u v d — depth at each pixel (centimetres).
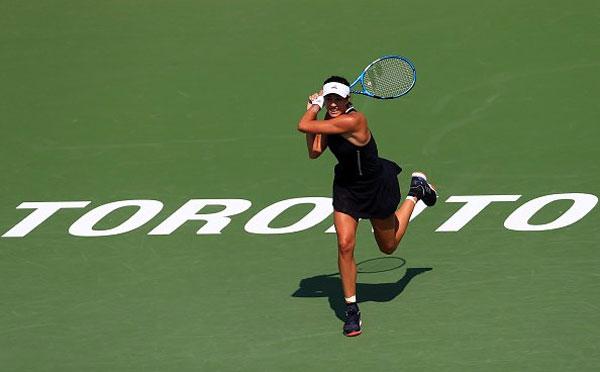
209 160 5356
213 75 6088
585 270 4262
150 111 5825
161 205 5009
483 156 5222
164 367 3766
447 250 4500
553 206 4766
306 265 4459
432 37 6219
